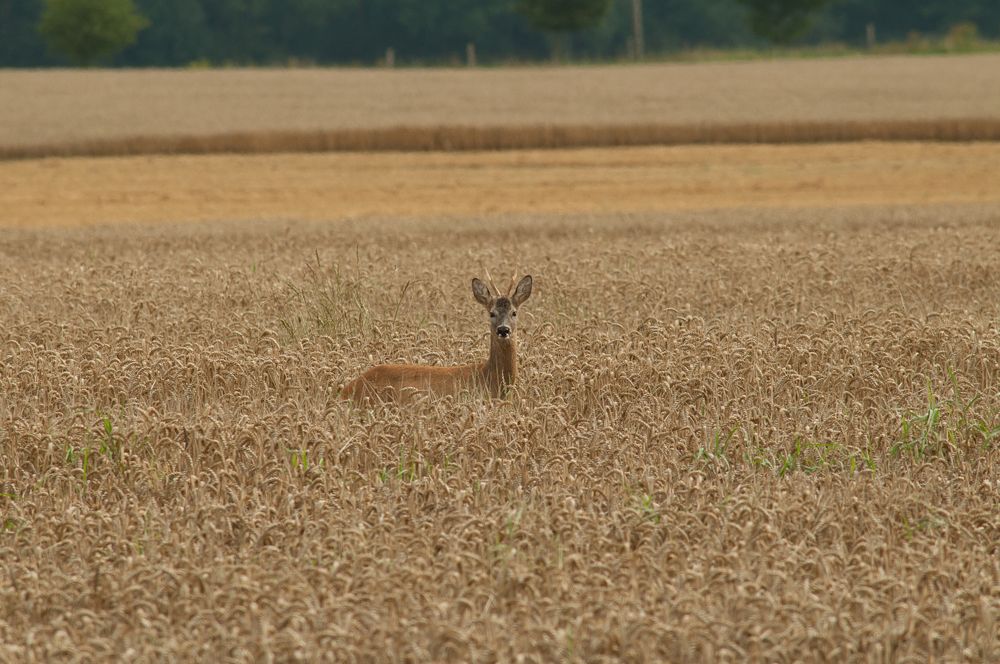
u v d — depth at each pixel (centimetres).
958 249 6531
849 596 2142
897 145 13238
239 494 2714
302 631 2100
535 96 17038
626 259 6269
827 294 5434
